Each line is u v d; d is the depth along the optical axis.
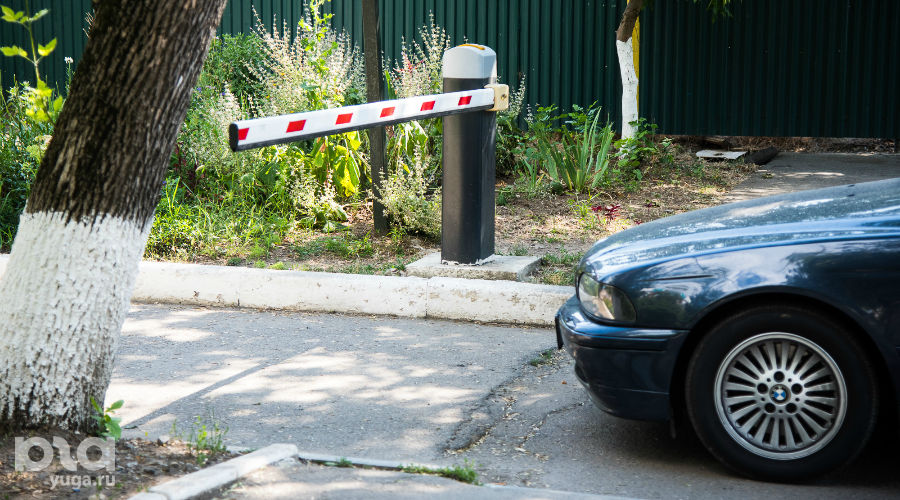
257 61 13.54
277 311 7.92
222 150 10.41
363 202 10.52
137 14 4.16
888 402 4.48
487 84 7.98
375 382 6.13
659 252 4.81
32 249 4.38
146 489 4.01
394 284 7.72
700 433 4.60
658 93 14.30
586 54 14.37
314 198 10.20
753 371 4.52
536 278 8.11
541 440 5.18
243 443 5.07
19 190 10.03
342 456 4.84
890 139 14.11
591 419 5.50
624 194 11.59
